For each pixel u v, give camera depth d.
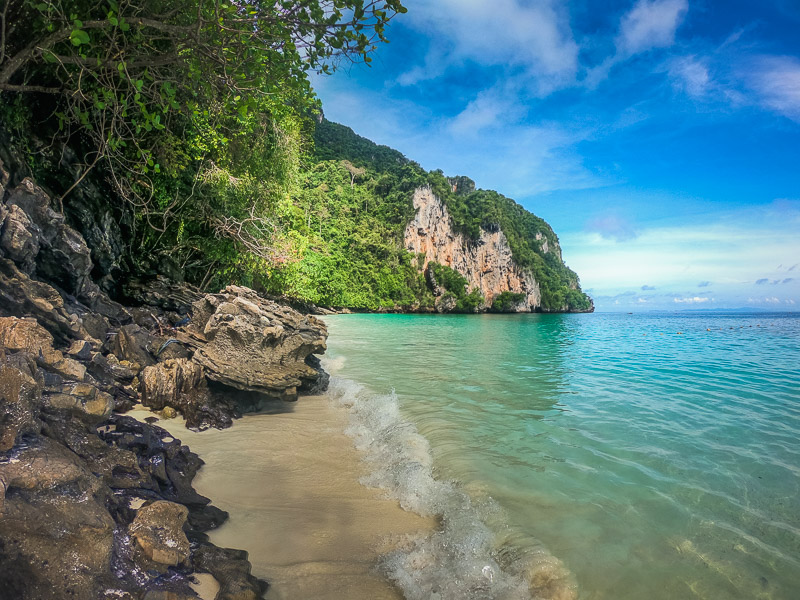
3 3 5.22
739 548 3.28
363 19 4.52
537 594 2.80
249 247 13.52
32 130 6.97
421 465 4.78
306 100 6.11
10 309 4.57
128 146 8.81
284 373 7.37
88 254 6.62
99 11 6.00
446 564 3.09
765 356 15.48
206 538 3.13
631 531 3.51
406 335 24.00
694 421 6.66
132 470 3.43
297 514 3.75
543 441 5.67
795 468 4.81
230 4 5.12
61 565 1.97
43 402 3.22
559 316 91.38
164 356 6.73
